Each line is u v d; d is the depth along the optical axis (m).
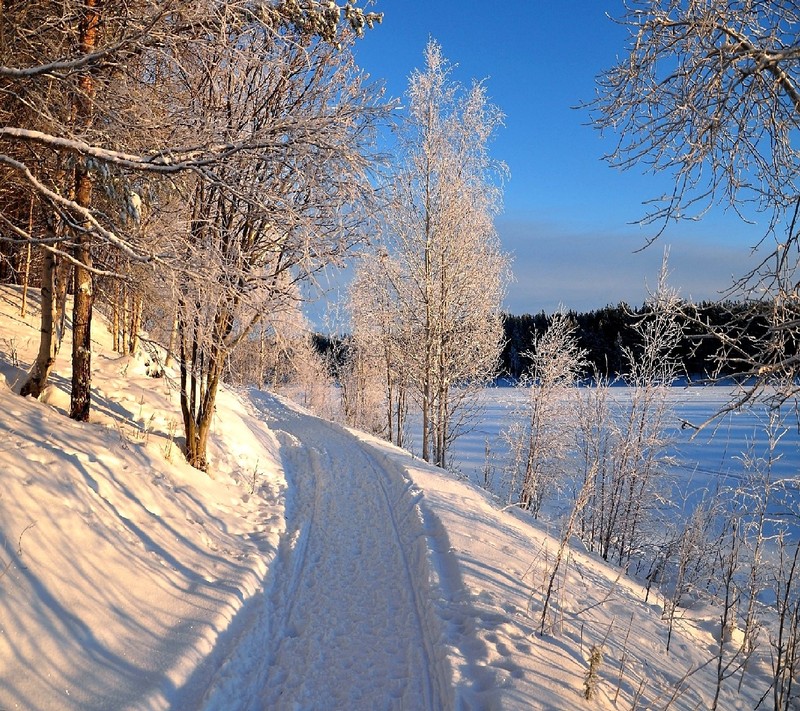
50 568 4.30
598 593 6.91
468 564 6.21
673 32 3.96
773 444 7.12
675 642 6.31
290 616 5.44
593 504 15.27
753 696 5.73
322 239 5.27
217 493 8.17
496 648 4.36
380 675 4.38
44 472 5.27
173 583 5.19
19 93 5.12
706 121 3.90
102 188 5.49
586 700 3.83
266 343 7.64
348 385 29.52
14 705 3.15
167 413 9.89
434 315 16.08
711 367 3.90
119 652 3.97
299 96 7.10
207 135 4.88
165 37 4.63
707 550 9.05
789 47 3.49
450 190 15.48
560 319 17.47
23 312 11.76
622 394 15.39
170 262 4.76
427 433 16.39
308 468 12.49
